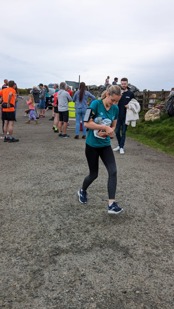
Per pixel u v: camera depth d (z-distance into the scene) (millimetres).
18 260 3105
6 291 2643
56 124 12359
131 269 2982
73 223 3941
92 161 4262
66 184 5492
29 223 3930
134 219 4109
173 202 4773
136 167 6887
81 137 11117
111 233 3699
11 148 8820
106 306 2477
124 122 8078
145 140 11188
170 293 2648
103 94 4027
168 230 3824
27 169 6488
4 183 5527
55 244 3418
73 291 2650
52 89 25281
